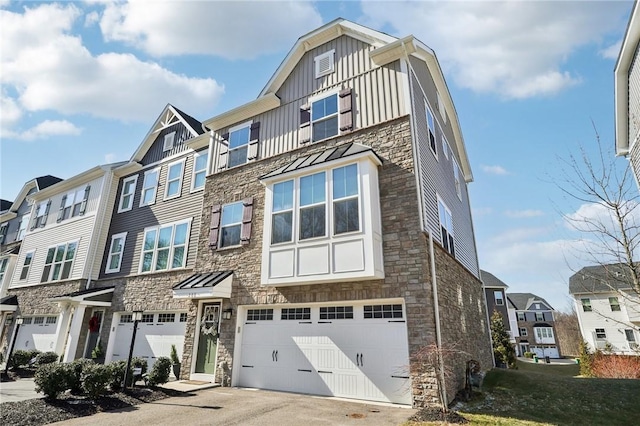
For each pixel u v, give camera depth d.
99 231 17.02
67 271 17.27
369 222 8.21
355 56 11.10
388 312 8.12
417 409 6.96
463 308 10.98
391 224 8.48
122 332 14.45
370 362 8.02
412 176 8.61
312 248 8.88
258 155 12.35
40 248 19.88
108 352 14.17
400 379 7.55
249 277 10.52
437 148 12.08
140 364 9.22
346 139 10.29
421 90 11.25
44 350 16.45
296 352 9.16
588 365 16.80
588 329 29.73
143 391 8.38
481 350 12.75
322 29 11.86
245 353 10.02
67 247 18.00
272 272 9.38
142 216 16.17
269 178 10.20
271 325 9.84
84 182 19.28
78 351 14.70
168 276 13.63
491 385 9.09
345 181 8.91
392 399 7.53
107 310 15.18
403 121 9.33
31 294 18.70
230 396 8.41
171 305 12.97
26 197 23.73
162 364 9.21
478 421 6.21
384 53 10.13
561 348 48.50
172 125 17.16
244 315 10.45
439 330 7.44
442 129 13.83
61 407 6.93
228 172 12.94
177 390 8.84
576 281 31.55
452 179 14.12
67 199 19.78
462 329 10.08
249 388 9.43
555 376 9.71
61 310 15.02
